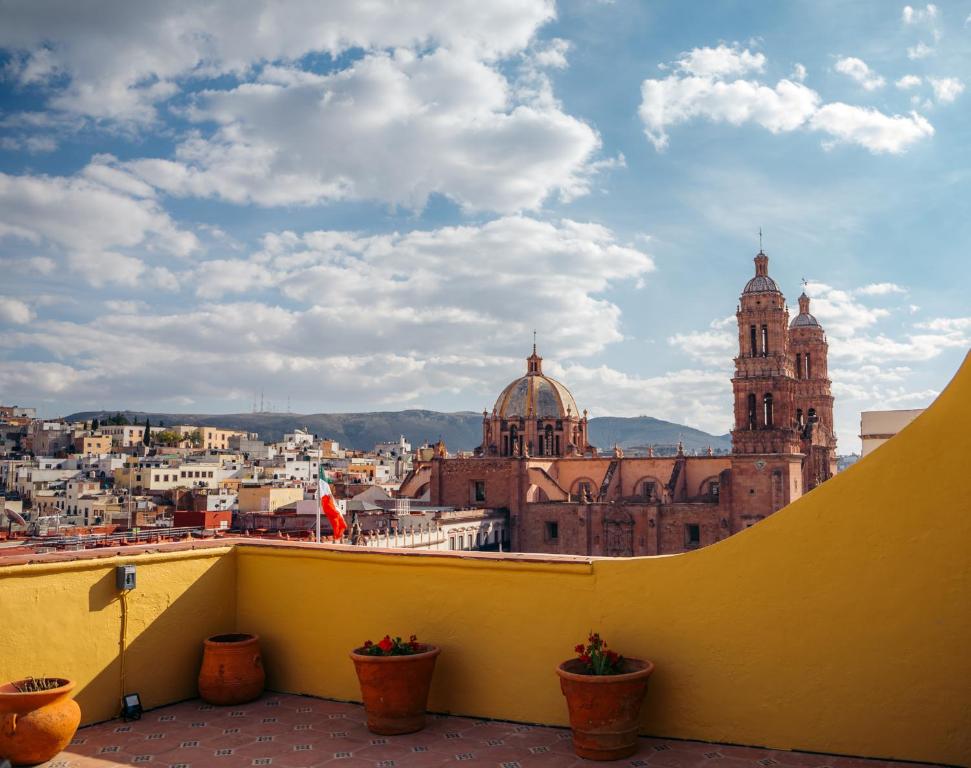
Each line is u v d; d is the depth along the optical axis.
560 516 107.06
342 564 13.27
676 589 11.12
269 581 13.98
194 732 11.82
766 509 97.00
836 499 10.40
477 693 12.15
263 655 13.91
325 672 13.33
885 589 10.10
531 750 10.83
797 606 10.51
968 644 9.70
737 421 102.50
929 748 9.82
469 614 12.27
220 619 14.01
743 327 103.94
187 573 13.52
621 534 103.69
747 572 10.78
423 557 12.59
